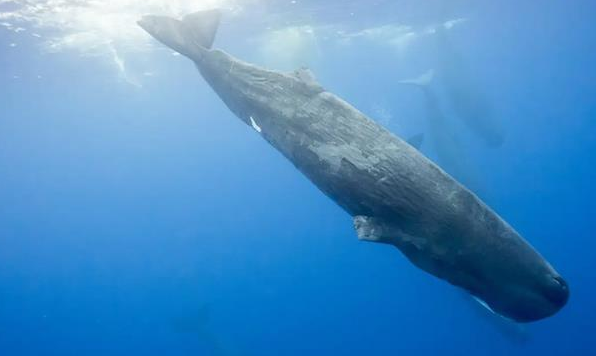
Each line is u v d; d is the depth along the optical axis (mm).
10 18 18422
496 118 26344
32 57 24422
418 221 6172
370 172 6379
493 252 5922
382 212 6402
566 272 38344
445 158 21406
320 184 7090
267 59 32156
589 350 27578
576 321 31516
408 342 34438
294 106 7250
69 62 26797
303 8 23750
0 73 26344
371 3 25750
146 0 17953
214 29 8391
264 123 7582
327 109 7004
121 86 36281
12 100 34156
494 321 21359
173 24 8383
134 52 27016
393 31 34969
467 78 25188
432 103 21922
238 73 7965
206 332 26953
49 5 17531
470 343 32000
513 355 29109
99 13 19062
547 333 30766
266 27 26156
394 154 6375
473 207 6066
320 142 6871
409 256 6566
